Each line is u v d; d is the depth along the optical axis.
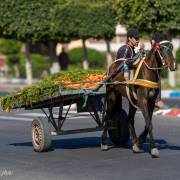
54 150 15.84
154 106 14.68
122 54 14.84
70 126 20.28
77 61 51.69
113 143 16.20
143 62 14.27
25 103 15.58
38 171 13.27
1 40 54.84
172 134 18.14
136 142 14.95
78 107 15.69
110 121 15.45
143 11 28.09
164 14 28.11
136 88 14.32
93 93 15.05
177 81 41.91
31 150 15.96
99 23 33.25
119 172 12.92
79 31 33.16
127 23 28.97
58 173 12.99
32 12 32.94
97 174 12.78
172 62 13.88
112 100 15.20
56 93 15.00
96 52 50.75
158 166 13.43
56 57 35.50
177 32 29.14
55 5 32.88
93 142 16.98
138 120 22.05
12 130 19.80
